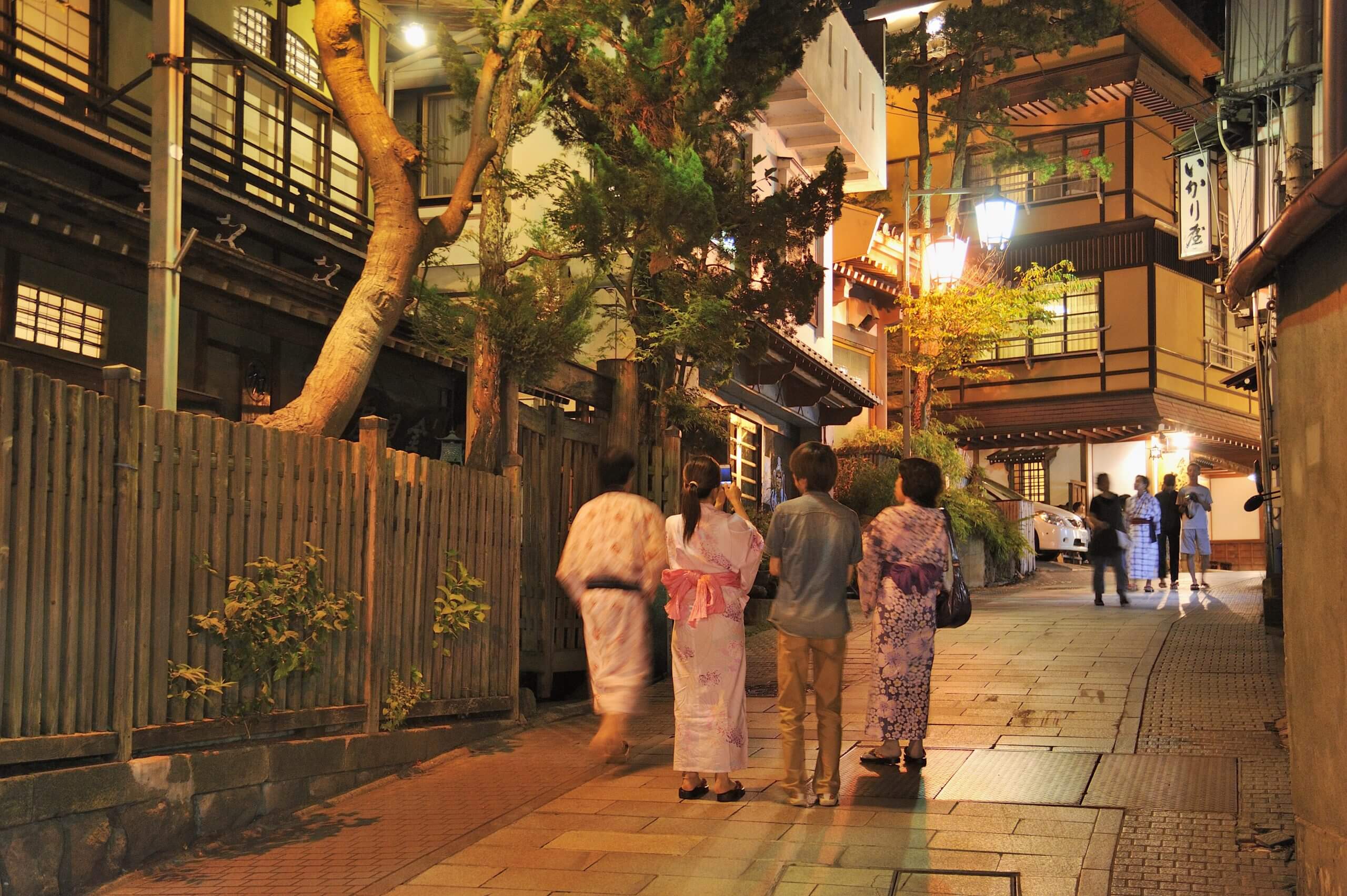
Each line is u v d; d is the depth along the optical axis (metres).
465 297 14.63
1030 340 32.28
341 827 6.30
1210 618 13.56
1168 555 18.97
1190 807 6.08
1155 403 30.52
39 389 5.20
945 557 7.29
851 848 5.62
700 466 6.82
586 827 6.20
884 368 27.86
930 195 24.16
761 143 19.36
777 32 12.42
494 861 5.64
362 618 7.43
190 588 6.11
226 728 6.28
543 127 15.77
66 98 11.34
